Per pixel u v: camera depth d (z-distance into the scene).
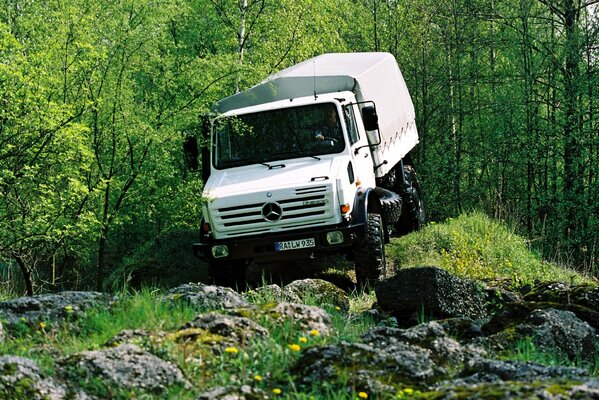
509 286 12.16
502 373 5.29
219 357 5.93
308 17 21.19
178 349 5.97
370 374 5.37
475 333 7.96
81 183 12.43
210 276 13.49
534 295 10.12
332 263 15.23
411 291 10.05
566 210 28.78
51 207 12.28
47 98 13.16
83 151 12.27
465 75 31.95
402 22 29.84
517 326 7.48
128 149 14.07
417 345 6.43
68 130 11.95
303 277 14.45
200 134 14.35
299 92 14.69
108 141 14.02
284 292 9.81
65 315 7.25
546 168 30.11
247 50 21.34
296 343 6.32
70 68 13.14
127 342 6.04
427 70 30.91
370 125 13.53
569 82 28.91
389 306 10.16
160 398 5.30
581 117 28.73
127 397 5.24
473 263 15.36
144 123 13.59
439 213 30.14
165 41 16.61
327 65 15.91
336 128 13.47
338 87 14.62
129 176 14.03
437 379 5.43
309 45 21.25
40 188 12.48
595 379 4.75
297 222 12.79
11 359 5.15
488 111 32.12
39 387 5.05
